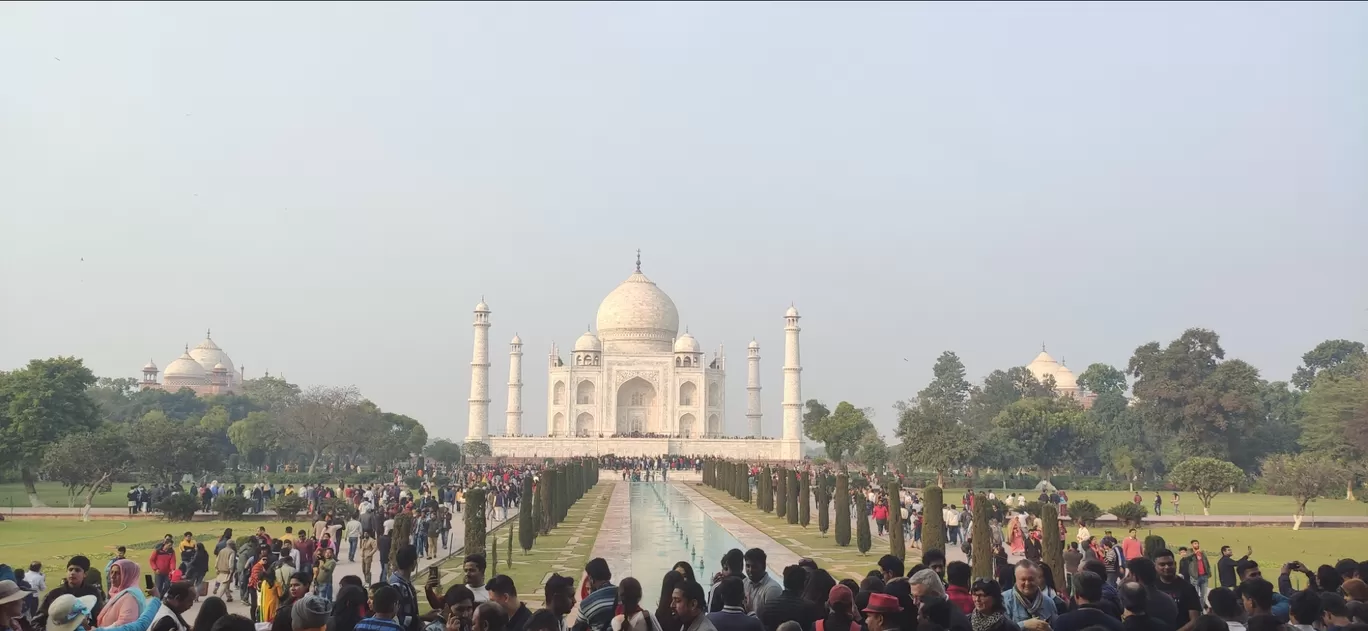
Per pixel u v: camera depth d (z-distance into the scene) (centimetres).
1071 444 14112
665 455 16438
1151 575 1948
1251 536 6962
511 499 9769
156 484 9331
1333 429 11212
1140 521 7694
